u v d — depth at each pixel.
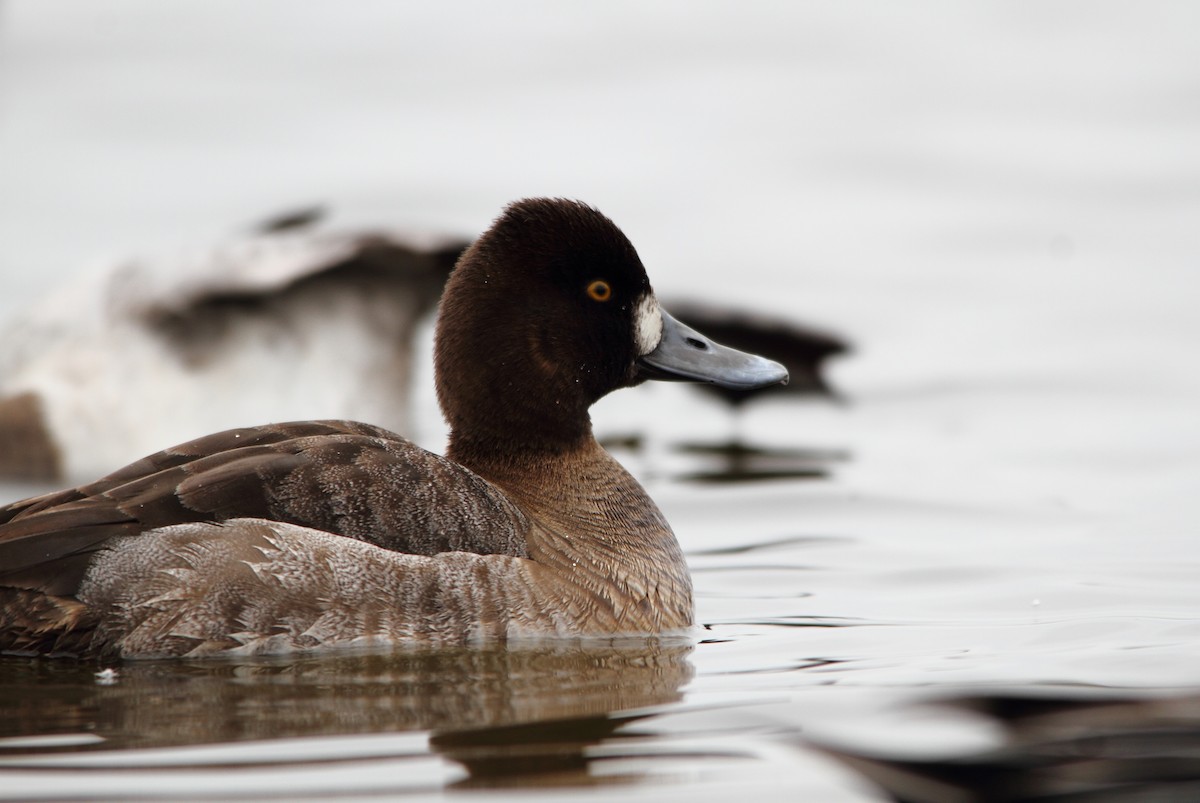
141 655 8.14
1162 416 15.20
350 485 8.55
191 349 14.03
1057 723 7.11
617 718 7.32
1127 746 6.84
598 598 9.03
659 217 22.45
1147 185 23.84
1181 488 12.80
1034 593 9.84
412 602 8.48
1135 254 21.02
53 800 6.29
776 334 15.98
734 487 13.12
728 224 22.19
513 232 9.68
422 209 22.02
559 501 9.53
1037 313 18.77
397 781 6.49
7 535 8.16
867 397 16.19
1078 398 15.90
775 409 15.91
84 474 13.51
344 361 14.46
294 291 14.33
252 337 14.18
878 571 10.63
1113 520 11.90
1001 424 15.10
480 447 9.77
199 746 6.93
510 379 9.66
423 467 8.84
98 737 7.05
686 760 6.72
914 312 18.92
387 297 14.73
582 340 9.73
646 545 9.51
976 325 18.42
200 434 13.84
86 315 14.05
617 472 9.88
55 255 19.44
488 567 8.72
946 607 9.59
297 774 6.57
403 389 14.88
